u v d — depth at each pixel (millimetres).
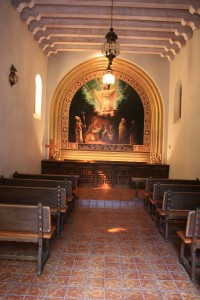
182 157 9281
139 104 12047
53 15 7797
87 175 11242
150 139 11992
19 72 7578
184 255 4711
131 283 3785
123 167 11188
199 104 7680
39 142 10453
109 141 12078
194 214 3797
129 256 4680
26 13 7578
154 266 4320
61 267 4211
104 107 12070
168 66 11500
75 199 8352
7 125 6773
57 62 11469
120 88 12055
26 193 5203
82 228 6133
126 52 10773
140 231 5996
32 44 8883
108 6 7625
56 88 11625
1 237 3896
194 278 3850
